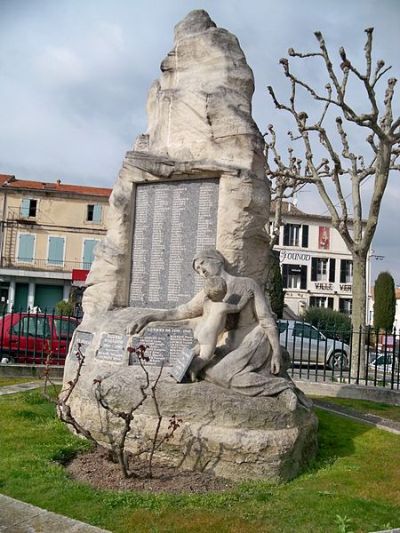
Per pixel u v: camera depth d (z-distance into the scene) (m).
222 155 7.07
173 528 4.29
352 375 15.14
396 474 5.95
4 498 4.65
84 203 41.75
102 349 6.62
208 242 7.13
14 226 40.94
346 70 14.80
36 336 12.46
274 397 5.84
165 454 5.63
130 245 7.65
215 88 7.28
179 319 6.51
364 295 15.52
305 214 42.34
